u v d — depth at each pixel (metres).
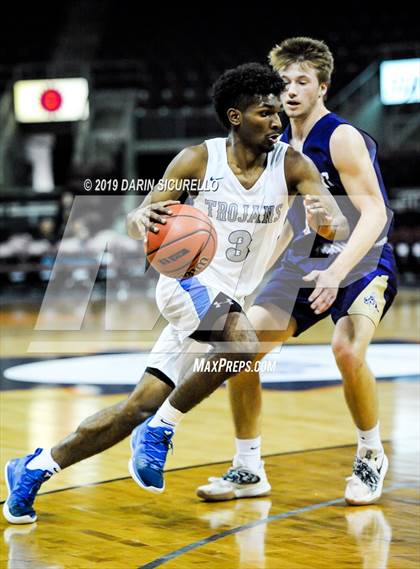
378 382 7.18
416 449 4.68
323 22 23.73
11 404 6.23
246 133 3.33
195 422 5.54
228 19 24.38
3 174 22.09
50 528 3.30
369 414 3.68
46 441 4.93
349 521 3.40
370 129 20.88
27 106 22.70
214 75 23.25
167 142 21.70
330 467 4.32
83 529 3.29
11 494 3.35
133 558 2.93
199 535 3.21
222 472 4.21
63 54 24.59
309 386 6.98
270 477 4.13
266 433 5.16
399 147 20.56
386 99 20.77
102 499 3.72
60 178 22.73
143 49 24.48
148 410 3.36
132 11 25.08
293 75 3.79
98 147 21.66
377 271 3.84
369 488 3.65
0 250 19.66
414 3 23.52
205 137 21.53
